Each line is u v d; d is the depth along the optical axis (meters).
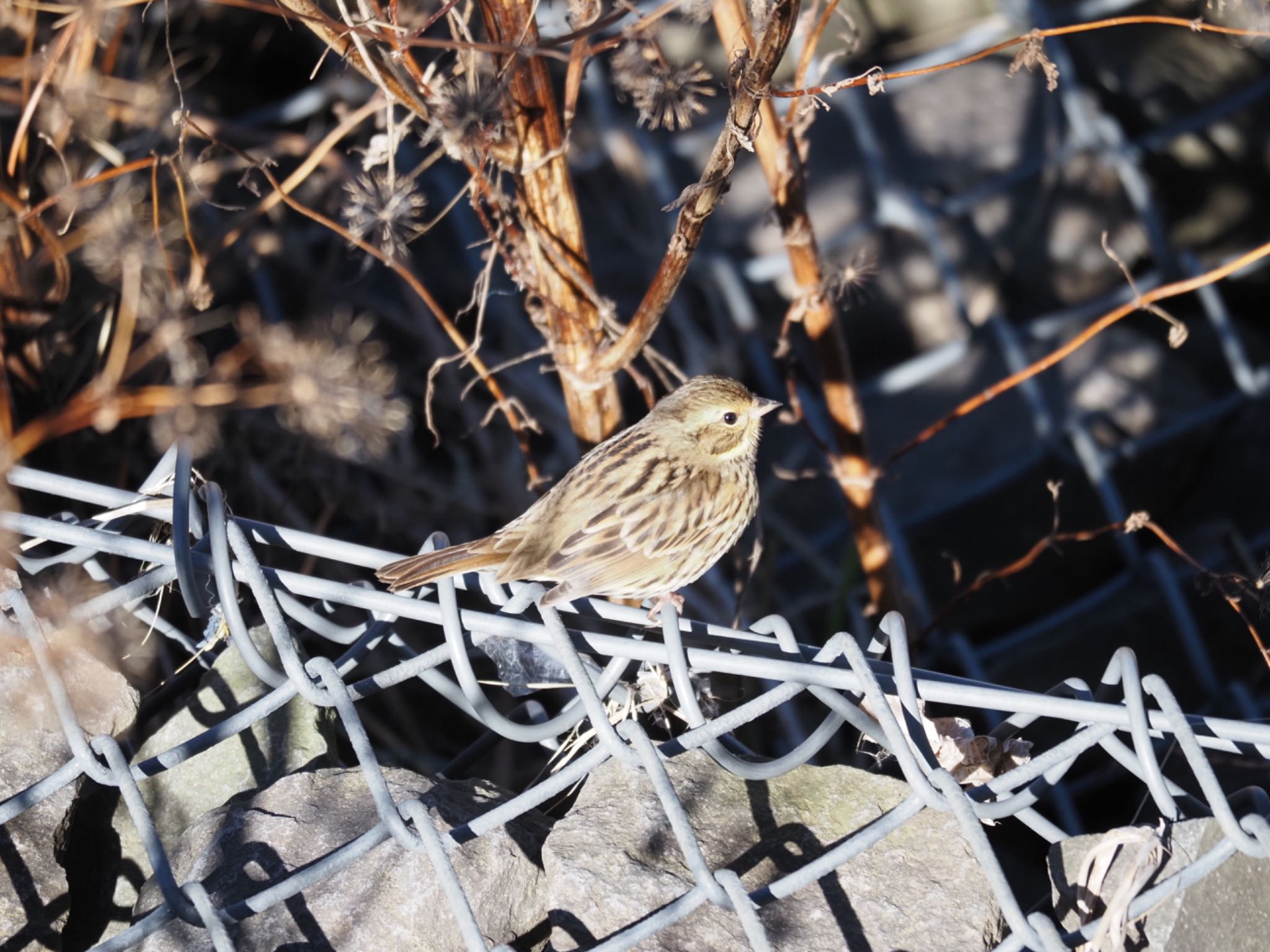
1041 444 7.50
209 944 2.92
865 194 8.62
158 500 3.33
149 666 4.04
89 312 5.88
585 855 2.96
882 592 5.38
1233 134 8.73
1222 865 2.78
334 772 3.24
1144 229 8.48
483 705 3.03
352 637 3.42
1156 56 8.80
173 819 3.40
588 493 4.38
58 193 4.77
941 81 8.82
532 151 4.03
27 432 4.43
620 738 2.74
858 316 8.55
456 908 2.62
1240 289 8.76
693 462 4.56
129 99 5.30
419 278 7.37
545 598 3.30
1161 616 6.76
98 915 3.26
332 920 2.95
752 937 2.54
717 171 3.37
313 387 4.02
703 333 8.03
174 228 5.45
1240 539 7.06
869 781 3.14
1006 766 3.38
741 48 3.43
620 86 4.00
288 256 6.79
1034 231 8.77
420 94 4.09
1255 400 7.70
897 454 5.17
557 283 4.26
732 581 6.81
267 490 5.88
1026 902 4.85
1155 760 2.65
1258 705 6.45
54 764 3.26
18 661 3.35
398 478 6.28
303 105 7.04
